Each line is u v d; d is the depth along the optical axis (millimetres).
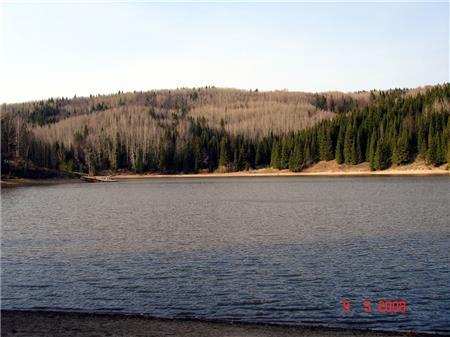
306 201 65750
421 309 20141
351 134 152500
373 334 16453
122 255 31016
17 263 29109
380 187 87375
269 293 22547
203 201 69625
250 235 37969
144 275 25984
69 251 32531
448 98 163500
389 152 142250
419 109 167625
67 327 17219
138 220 48406
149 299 22016
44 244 35219
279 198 71688
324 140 160750
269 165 179250
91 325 17453
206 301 21578
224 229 41375
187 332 16656
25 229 42781
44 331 16781
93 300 22016
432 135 134375
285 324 18016
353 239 35219
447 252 30234
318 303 21078
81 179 136500
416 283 23688
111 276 25906
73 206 63781
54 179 127000
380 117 163000
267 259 29203
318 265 27484
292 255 30172
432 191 74812
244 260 29047
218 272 26359
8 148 117062
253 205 62094
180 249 32719
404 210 51719
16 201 71812
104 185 120062
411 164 138625
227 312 20188
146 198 76625
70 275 26219
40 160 156500
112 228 42969
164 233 39719
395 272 25719
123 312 20391
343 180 117812
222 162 181625
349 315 19625
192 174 180250
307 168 161125
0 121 113375
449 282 23781
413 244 32844
